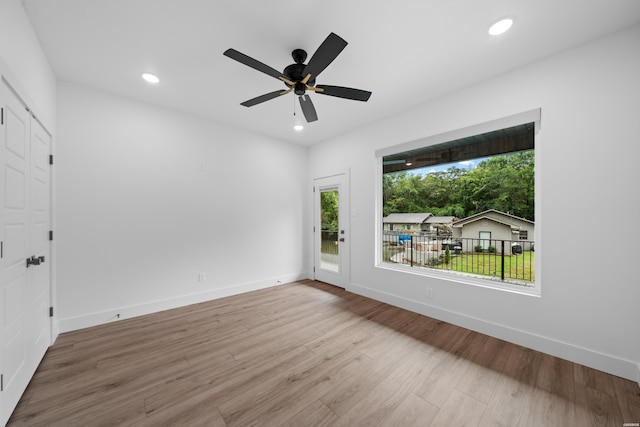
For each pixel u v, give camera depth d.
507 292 2.28
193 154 3.28
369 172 3.53
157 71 2.30
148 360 1.98
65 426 1.35
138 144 2.87
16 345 1.51
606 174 1.82
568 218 1.97
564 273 1.99
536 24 1.71
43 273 2.04
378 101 2.85
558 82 2.01
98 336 2.36
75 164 2.48
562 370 1.84
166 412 1.45
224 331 2.49
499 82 2.32
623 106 1.75
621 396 1.57
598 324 1.85
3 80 1.35
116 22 1.71
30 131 1.76
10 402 1.42
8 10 1.38
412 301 3.00
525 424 1.38
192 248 3.27
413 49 1.99
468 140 2.74
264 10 1.61
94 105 2.60
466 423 1.38
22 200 1.62
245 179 3.81
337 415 1.44
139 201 2.87
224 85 2.54
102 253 2.63
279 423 1.38
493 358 2.01
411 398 1.58
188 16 1.66
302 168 4.57
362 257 3.62
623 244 1.76
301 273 4.53
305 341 2.29
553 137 2.03
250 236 3.87
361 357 2.03
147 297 2.92
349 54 2.04
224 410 1.47
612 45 1.79
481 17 1.66
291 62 2.16
